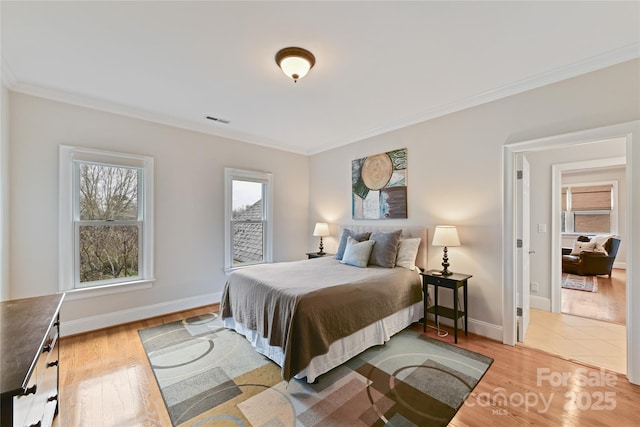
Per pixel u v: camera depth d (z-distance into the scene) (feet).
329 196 15.39
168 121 11.18
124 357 7.73
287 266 10.49
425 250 10.70
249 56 6.93
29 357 3.21
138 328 9.75
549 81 7.73
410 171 11.46
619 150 10.41
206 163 12.39
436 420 5.31
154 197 10.89
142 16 5.48
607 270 17.90
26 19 5.51
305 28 5.87
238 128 12.59
